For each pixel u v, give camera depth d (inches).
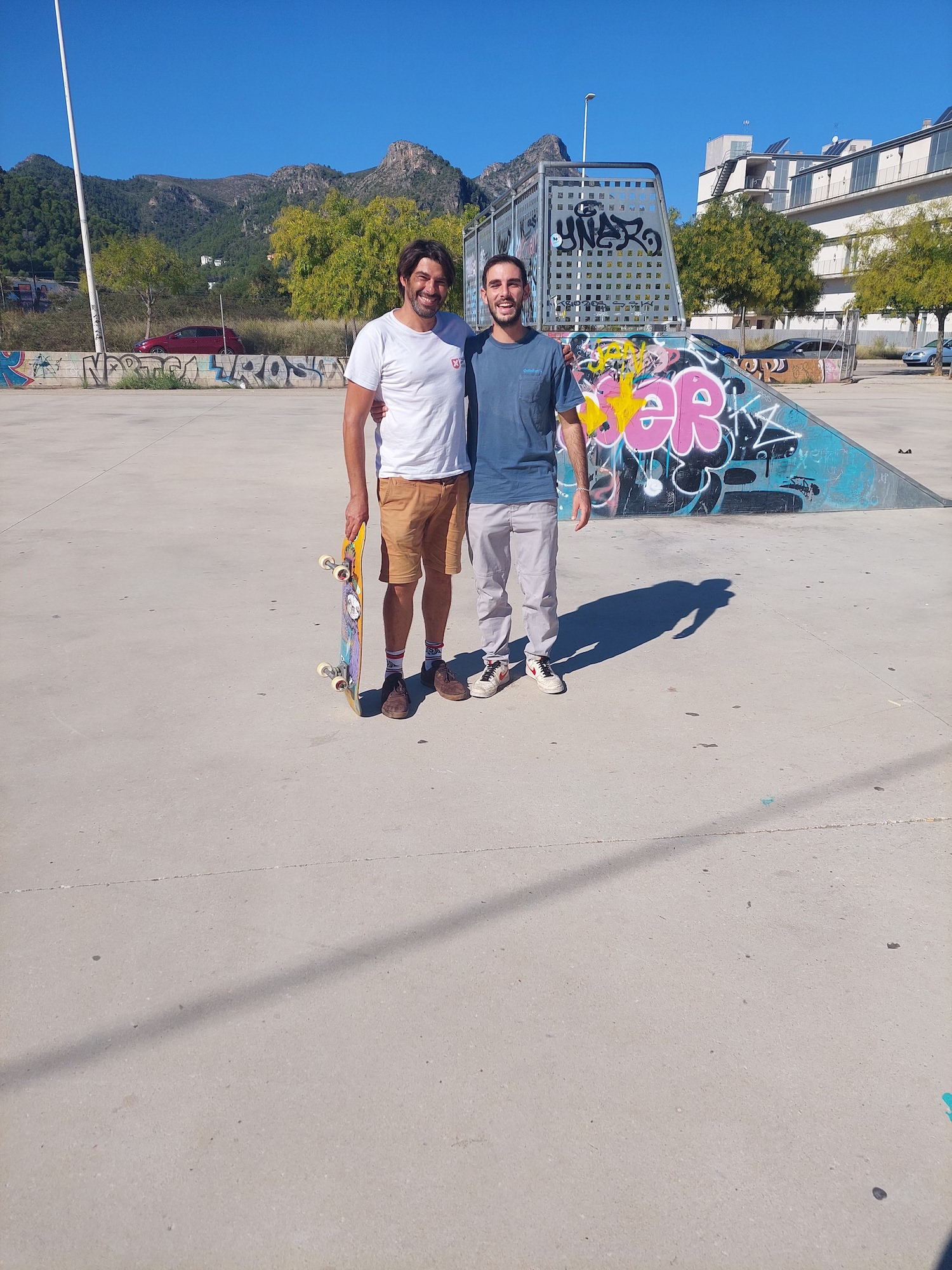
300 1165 64.8
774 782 120.1
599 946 88.0
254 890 96.4
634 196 275.7
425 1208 61.8
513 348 135.6
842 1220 61.1
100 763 124.6
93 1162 65.0
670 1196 62.7
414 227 1066.7
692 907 94.0
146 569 221.6
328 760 126.0
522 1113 69.2
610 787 118.6
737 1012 79.4
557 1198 62.5
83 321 1253.7
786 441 286.0
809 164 2623.0
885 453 443.8
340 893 95.9
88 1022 77.9
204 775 121.3
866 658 164.7
